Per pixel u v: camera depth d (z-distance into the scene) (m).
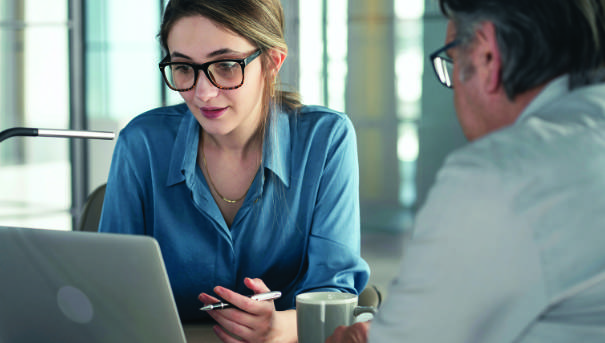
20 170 6.65
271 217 1.45
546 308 0.74
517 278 0.73
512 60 0.81
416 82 8.33
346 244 1.47
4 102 6.50
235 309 1.15
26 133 1.16
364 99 8.27
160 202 1.45
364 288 1.48
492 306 0.75
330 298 1.12
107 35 6.58
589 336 0.73
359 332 0.98
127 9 6.57
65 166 6.59
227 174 1.45
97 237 0.92
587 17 0.81
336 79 7.94
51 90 6.47
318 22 7.73
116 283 0.93
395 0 8.17
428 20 8.17
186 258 1.46
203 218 1.44
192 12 1.25
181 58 1.28
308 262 1.47
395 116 8.40
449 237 0.75
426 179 8.50
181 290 1.47
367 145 8.51
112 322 0.96
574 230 0.72
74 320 0.98
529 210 0.73
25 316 1.02
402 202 8.59
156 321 0.94
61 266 0.96
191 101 1.31
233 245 1.44
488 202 0.73
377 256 6.90
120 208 1.50
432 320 0.77
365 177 8.65
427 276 0.77
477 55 0.84
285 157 1.45
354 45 8.05
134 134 1.48
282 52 1.37
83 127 6.48
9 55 6.45
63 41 6.41
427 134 8.44
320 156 1.47
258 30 1.29
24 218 6.63
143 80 6.63
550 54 0.81
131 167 1.49
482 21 0.82
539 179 0.74
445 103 8.35
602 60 0.82
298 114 1.51
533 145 0.76
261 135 1.42
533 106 0.83
